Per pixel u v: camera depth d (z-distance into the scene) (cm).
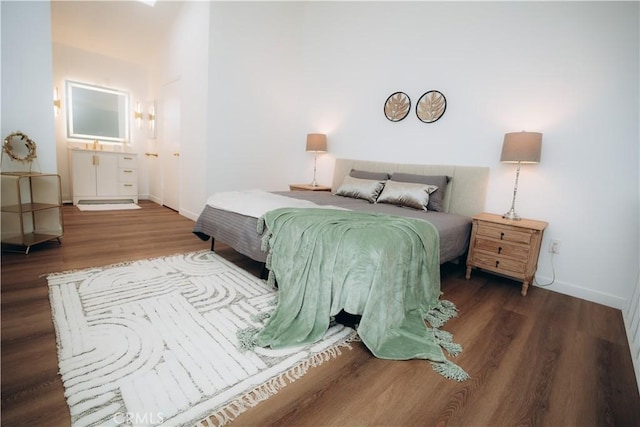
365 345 151
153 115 525
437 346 153
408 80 340
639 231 215
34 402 106
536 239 229
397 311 163
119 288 199
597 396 129
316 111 443
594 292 233
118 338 145
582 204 237
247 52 398
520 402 123
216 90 376
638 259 216
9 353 130
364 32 380
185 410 107
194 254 276
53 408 104
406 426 108
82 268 227
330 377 130
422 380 131
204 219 278
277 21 421
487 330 179
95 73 493
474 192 289
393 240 165
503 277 274
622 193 221
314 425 105
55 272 216
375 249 154
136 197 524
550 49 247
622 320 202
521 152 236
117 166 500
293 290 172
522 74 262
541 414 118
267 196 267
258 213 220
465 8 294
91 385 115
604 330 187
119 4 409
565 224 245
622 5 216
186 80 414
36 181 280
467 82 295
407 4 338
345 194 341
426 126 327
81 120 488
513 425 111
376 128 373
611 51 221
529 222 245
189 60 403
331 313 159
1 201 269
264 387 121
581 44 233
